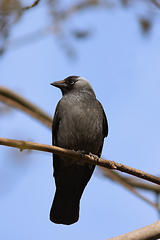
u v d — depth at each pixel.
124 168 9.27
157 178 9.30
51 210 11.73
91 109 11.53
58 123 11.76
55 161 11.70
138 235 8.20
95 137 11.55
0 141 7.98
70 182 11.92
